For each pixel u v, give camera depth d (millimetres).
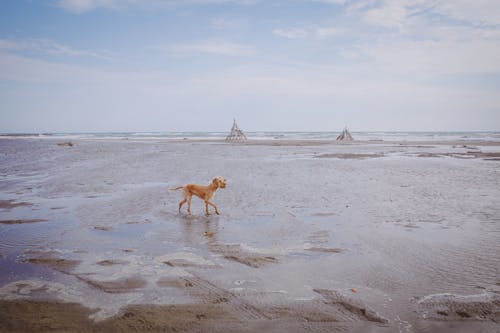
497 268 5395
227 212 9422
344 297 4434
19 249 6375
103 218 8781
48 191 12750
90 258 5891
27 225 8086
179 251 6250
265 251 6246
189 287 4738
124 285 4801
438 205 10086
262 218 8703
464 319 3918
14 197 11664
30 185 14180
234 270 5355
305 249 6355
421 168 19594
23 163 23500
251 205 10266
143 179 15695
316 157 27734
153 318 3910
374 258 5875
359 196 11508
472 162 22953
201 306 4199
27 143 53781
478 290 4652
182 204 9508
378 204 10273
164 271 5312
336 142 59562
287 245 6582
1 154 31766
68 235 7273
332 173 17547
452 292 4594
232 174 17188
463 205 10062
